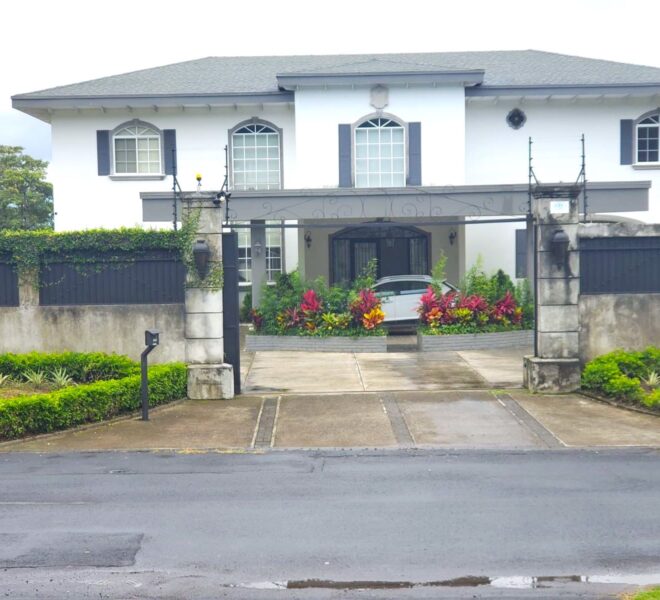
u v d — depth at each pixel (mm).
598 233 14070
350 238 24859
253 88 23359
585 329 14203
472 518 7746
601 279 14148
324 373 16078
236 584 6324
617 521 7609
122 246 14031
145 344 13523
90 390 11945
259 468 9742
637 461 9836
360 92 22562
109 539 7262
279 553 6918
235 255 14109
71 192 23406
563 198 13906
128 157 23484
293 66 26156
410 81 22344
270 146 23500
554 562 6668
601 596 6035
